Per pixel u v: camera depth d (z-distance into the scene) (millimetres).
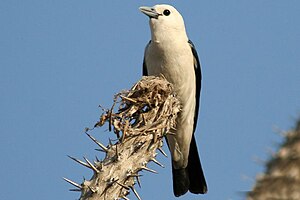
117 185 8453
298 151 4305
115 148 8828
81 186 8445
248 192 4406
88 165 8539
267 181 4352
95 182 8414
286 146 4395
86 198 8312
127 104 10156
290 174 4281
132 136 9109
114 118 9883
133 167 8734
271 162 4434
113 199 8375
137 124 9789
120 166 8609
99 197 8328
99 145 8852
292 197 4223
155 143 9289
